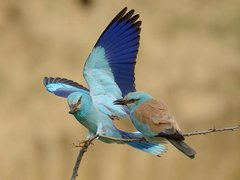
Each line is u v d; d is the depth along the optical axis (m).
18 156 16.72
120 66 8.91
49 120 17.39
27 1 19.84
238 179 17.61
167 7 20.66
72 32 19.50
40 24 19.52
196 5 21.08
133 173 16.69
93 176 16.58
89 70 8.92
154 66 19.08
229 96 18.83
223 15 20.97
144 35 19.75
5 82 18.20
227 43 20.38
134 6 20.38
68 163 16.78
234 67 19.70
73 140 17.09
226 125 18.20
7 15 19.55
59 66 18.70
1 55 18.73
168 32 20.16
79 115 8.76
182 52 19.66
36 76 18.41
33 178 16.61
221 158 17.73
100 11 20.20
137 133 8.77
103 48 8.89
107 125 8.73
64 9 19.97
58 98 17.81
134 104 8.44
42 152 16.88
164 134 8.01
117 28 8.89
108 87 8.90
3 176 16.44
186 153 7.72
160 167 16.81
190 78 19.05
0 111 17.53
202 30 20.52
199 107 18.33
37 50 19.00
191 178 17.12
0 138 16.92
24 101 17.83
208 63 19.61
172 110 18.16
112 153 16.69
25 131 17.16
